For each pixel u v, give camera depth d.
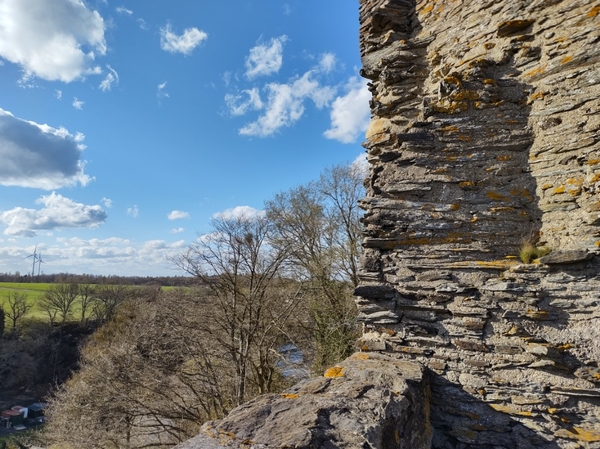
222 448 1.70
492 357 3.06
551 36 3.54
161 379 11.38
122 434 11.27
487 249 3.35
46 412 13.06
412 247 3.57
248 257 12.45
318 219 18.38
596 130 3.16
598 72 3.24
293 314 13.73
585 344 2.82
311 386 2.52
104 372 11.41
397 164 3.82
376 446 1.81
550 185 3.32
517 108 3.61
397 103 4.33
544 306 3.03
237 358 11.94
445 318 3.29
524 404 2.90
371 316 3.55
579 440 2.70
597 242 2.96
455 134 3.67
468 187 3.53
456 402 3.09
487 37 3.89
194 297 12.55
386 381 2.66
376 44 4.70
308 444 1.68
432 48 4.33
